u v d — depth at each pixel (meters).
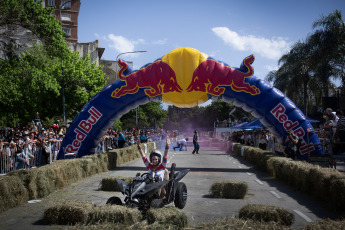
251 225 5.20
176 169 17.08
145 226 5.46
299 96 34.94
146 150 29.78
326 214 7.53
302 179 10.38
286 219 6.20
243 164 20.03
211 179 13.51
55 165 10.80
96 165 14.91
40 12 24.45
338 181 7.63
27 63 23.17
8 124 33.53
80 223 6.13
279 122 17.84
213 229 5.07
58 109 37.72
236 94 17.98
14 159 12.82
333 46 28.83
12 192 8.12
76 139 18.53
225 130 56.72
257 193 10.29
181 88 18.05
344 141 12.60
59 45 34.50
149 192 6.71
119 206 6.20
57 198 9.22
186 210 7.88
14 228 6.33
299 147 17.14
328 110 14.34
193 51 18.09
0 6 19.98
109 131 26.89
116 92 18.45
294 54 31.03
